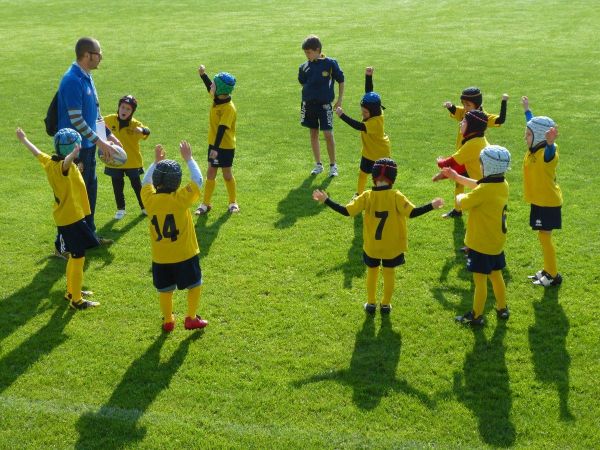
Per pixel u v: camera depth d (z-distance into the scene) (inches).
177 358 232.1
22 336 245.6
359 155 458.9
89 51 299.3
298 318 257.0
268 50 832.3
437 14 1088.2
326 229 339.3
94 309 264.7
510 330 246.8
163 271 237.0
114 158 314.5
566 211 352.2
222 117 348.2
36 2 1267.2
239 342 241.4
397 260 249.6
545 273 280.2
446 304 266.2
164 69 739.4
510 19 1023.0
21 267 300.5
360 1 1239.5
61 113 301.7
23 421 200.2
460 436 193.3
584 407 204.7
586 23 966.4
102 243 324.2
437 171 420.8
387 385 216.4
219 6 1205.1
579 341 239.1
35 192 392.5
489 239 239.0
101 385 217.9
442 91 628.4
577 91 613.6
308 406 206.8
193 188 232.2
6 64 771.4
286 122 538.0
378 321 254.2
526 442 190.4
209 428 197.3
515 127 510.9
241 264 302.0
